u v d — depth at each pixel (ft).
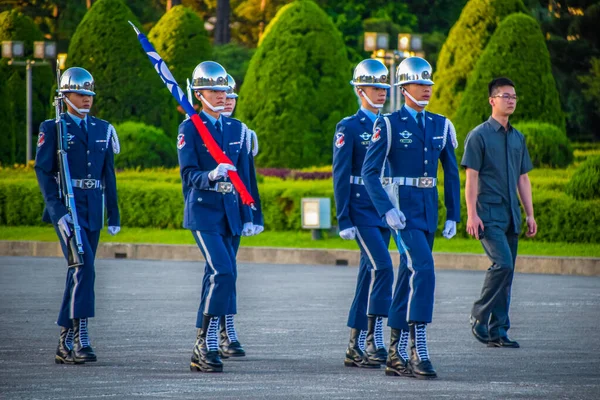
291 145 143.54
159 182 121.80
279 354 50.39
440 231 102.37
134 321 61.00
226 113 55.88
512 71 132.26
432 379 43.65
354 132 48.47
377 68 49.01
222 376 44.29
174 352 50.70
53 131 48.80
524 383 42.83
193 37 177.17
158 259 104.12
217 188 47.50
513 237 55.16
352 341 47.50
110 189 49.93
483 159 54.65
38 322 60.64
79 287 47.65
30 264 97.30
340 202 48.06
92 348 51.13
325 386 42.01
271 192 110.83
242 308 66.74
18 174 139.95
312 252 99.19
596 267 87.66
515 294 73.82
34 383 42.60
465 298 71.72
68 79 48.96
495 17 142.10
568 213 95.81
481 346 52.75
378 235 47.67
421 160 45.16
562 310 65.77
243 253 102.27
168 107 164.04
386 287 47.11
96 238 49.26
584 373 45.24
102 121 49.93
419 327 43.91
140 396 39.88
